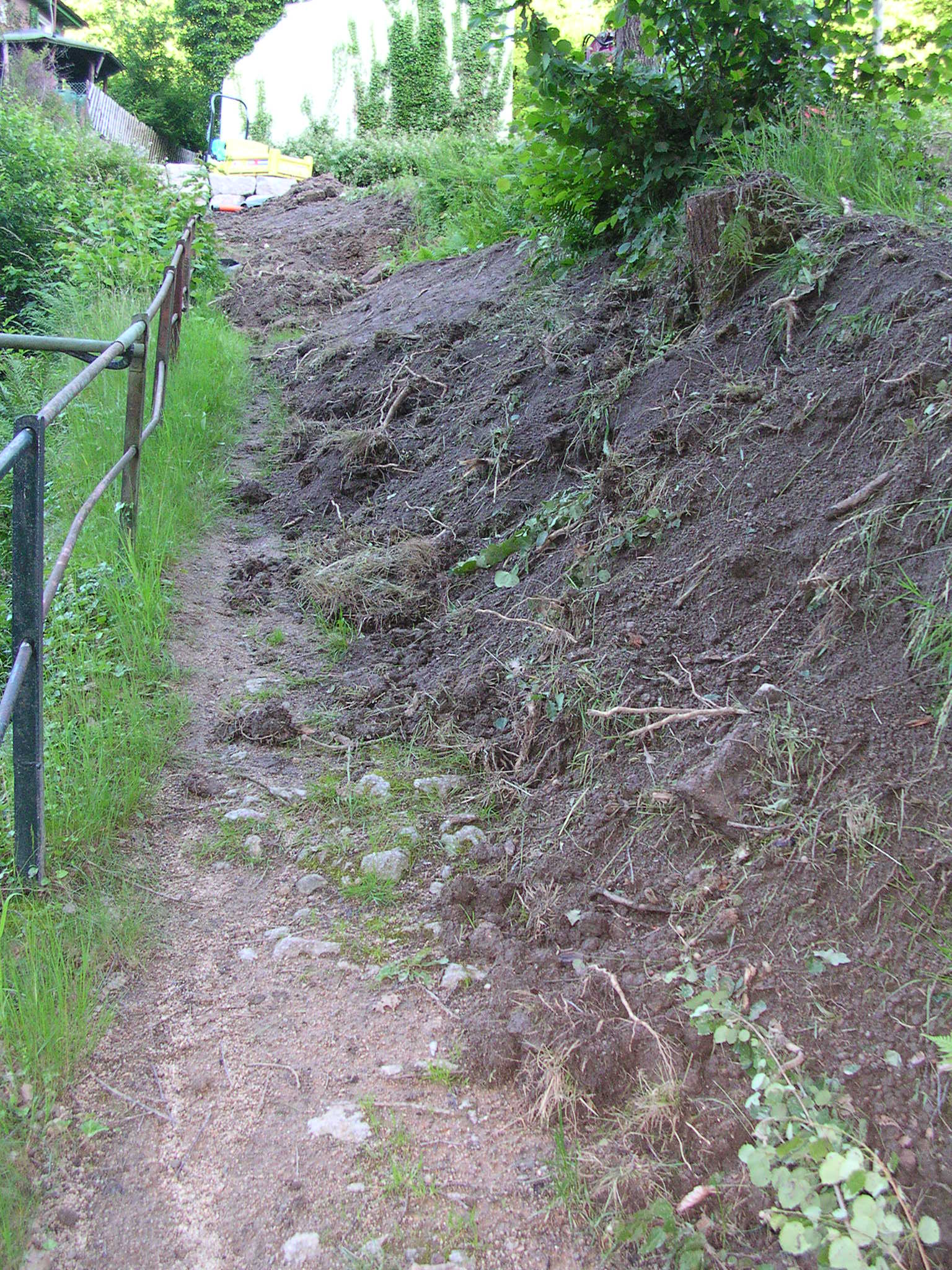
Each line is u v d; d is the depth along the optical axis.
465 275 8.89
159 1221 2.15
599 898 2.94
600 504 4.34
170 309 8.01
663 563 3.85
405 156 17.98
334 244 14.15
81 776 3.42
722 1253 2.05
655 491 4.09
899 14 8.80
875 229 4.39
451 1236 2.13
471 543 5.01
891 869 2.58
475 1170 2.28
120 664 4.21
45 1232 2.12
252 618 5.02
